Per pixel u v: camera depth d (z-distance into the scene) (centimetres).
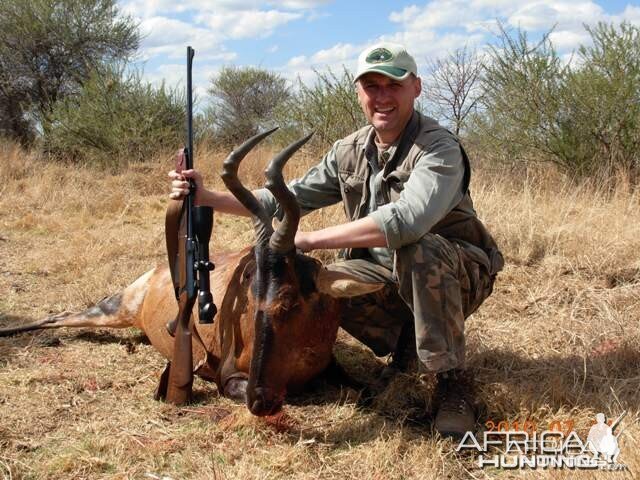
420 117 254
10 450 227
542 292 354
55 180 696
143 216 576
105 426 242
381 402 253
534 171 612
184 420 247
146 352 312
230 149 902
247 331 244
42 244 492
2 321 348
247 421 237
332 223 459
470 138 706
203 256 248
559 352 296
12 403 258
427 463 214
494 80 633
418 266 231
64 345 320
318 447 227
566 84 599
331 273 228
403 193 235
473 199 481
